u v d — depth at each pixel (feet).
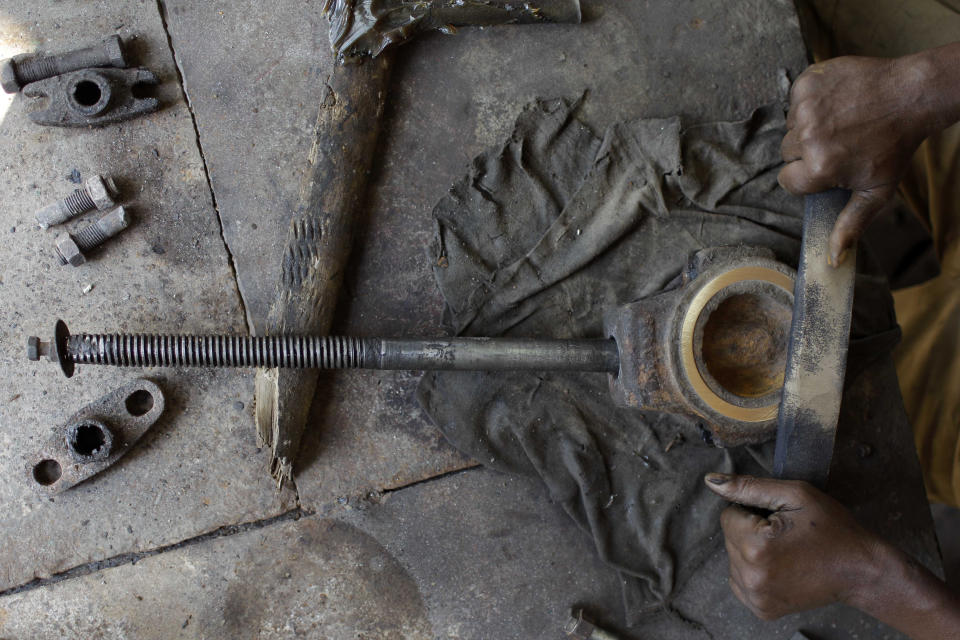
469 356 2.46
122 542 2.65
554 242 2.65
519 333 2.68
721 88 2.74
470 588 2.71
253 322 2.68
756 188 2.68
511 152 2.68
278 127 2.70
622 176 2.66
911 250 3.47
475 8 2.64
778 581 2.37
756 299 2.54
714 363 2.60
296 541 2.69
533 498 2.73
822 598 2.40
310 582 2.68
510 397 2.69
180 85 2.70
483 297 2.65
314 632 2.68
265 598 2.67
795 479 2.43
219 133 2.70
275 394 2.56
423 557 2.71
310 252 2.60
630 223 2.64
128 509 2.66
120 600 2.65
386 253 2.71
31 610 2.63
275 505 2.69
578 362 2.50
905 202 3.25
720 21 2.76
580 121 2.71
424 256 2.72
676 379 2.46
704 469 2.71
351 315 2.69
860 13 3.02
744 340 2.59
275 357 2.42
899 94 2.32
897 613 2.34
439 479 2.72
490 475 2.73
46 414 2.65
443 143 2.72
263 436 2.60
